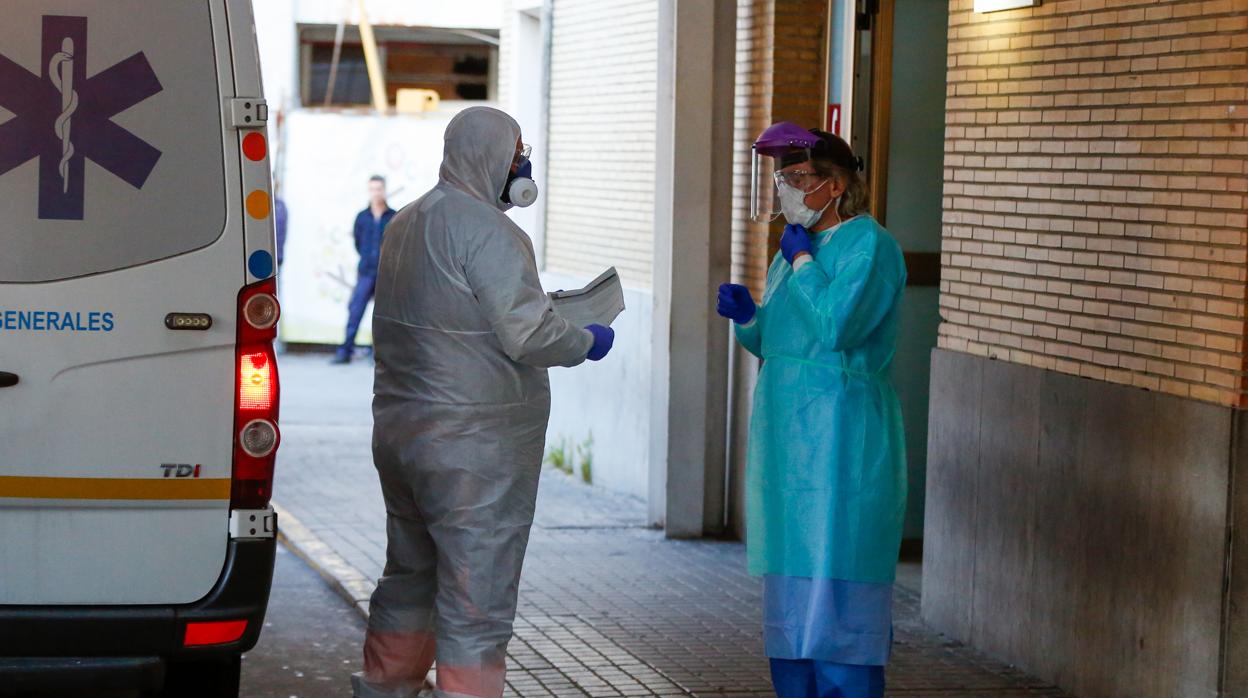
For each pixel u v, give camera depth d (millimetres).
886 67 10398
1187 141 6738
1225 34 6520
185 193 5574
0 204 5461
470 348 6352
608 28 13711
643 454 12969
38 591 5551
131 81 5539
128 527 5586
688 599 9523
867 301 6332
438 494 6387
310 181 23953
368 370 22797
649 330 12773
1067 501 7535
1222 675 6531
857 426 6414
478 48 26953
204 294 5586
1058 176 7602
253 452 5637
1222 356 6543
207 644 5633
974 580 8375
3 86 5461
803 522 6418
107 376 5539
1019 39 7895
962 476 8461
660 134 11250
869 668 6477
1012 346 8023
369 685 6832
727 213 11133
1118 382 7203
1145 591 6984
